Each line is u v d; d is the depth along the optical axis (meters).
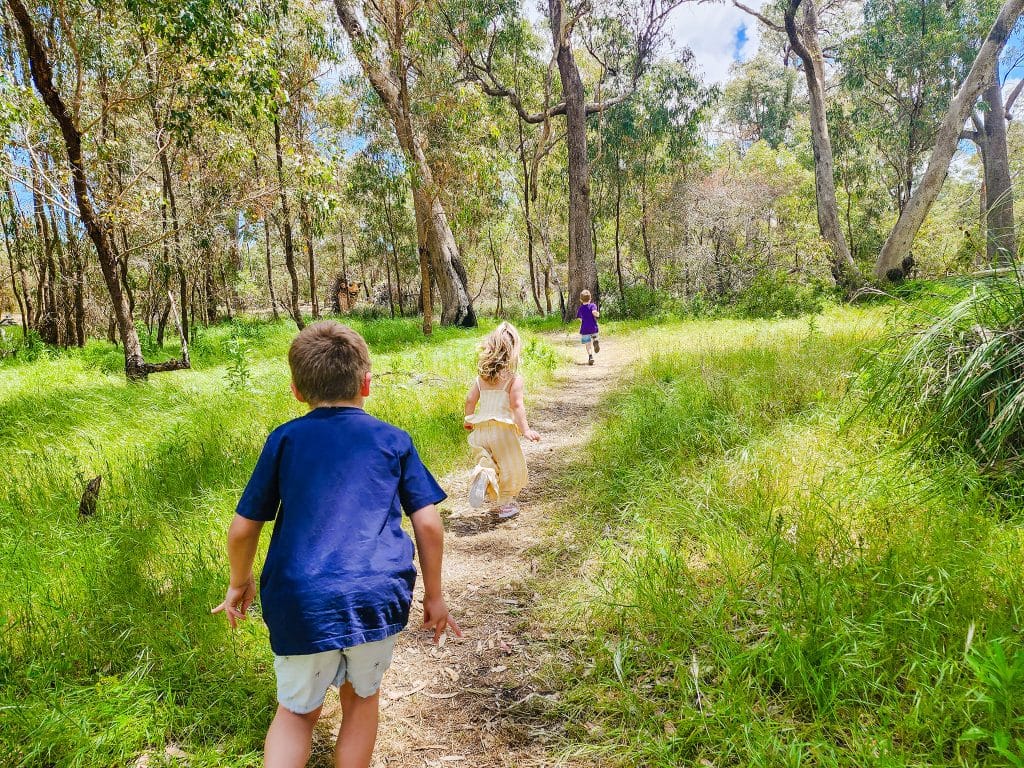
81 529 4.07
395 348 15.94
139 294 21.16
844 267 20.02
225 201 15.41
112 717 2.36
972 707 2.00
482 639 3.10
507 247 40.72
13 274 21.59
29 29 9.45
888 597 2.58
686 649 2.65
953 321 4.01
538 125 32.03
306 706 1.80
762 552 3.13
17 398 8.91
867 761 1.90
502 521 4.61
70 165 10.40
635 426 5.81
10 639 2.87
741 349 9.45
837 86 29.50
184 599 3.25
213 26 9.12
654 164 29.67
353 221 32.72
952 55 23.42
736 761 2.11
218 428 6.61
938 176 18.05
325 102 19.97
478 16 21.22
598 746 2.26
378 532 1.85
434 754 2.35
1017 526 3.01
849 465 3.99
